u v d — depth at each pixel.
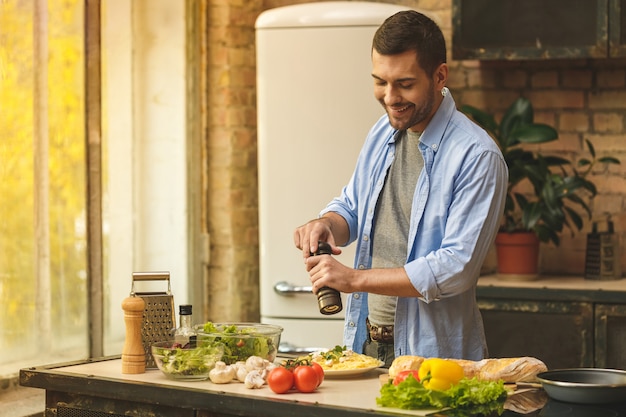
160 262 4.62
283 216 4.41
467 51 4.39
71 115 3.98
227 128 4.86
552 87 4.75
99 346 4.09
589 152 4.71
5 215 3.68
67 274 3.96
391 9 4.34
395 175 2.90
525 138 4.34
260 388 2.35
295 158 4.39
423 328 2.76
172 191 4.66
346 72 4.34
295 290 4.36
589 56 4.24
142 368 2.57
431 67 2.64
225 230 4.88
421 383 2.17
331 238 2.78
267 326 2.67
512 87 4.79
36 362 3.83
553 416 2.04
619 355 4.09
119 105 4.37
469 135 2.72
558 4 4.28
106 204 4.28
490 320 4.24
